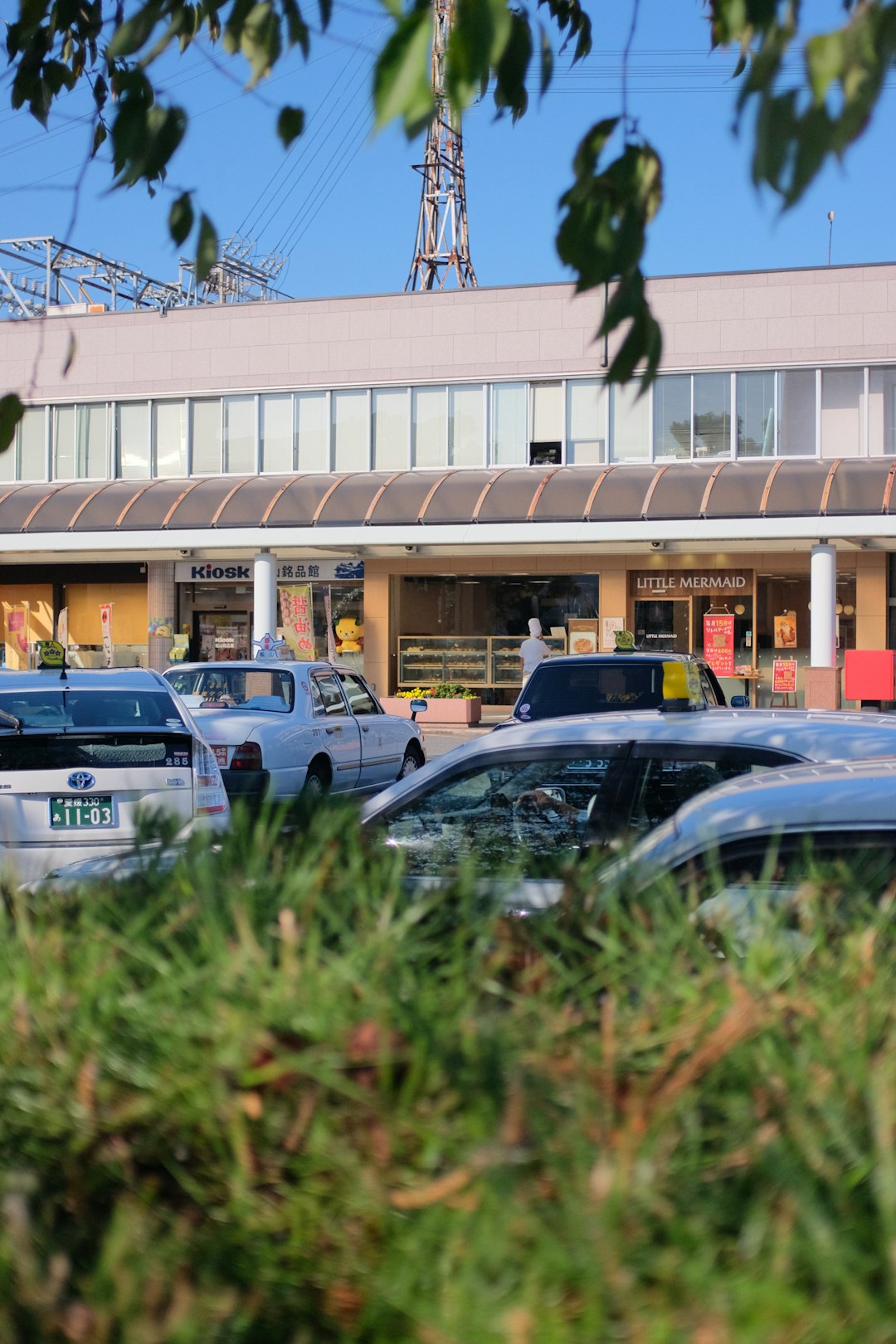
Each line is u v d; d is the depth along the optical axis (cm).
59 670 977
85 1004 211
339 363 2945
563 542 2523
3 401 337
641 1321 154
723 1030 189
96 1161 195
